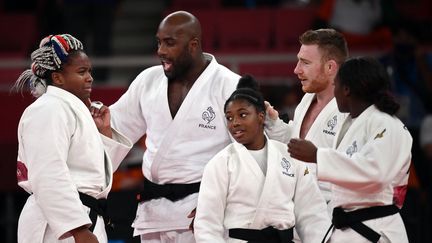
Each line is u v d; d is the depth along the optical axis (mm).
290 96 26047
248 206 12781
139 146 24016
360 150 12188
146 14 38156
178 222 14422
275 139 14328
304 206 13117
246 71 29266
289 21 34031
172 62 14414
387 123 12117
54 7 33250
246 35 34094
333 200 12695
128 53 37094
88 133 12844
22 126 12641
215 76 14758
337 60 14273
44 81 13172
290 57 29172
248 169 12828
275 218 12781
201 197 12828
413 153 24141
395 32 28922
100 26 33438
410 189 22047
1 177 23734
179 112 14547
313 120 14633
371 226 12250
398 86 27172
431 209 22062
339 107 12695
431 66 28625
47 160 12273
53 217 12180
